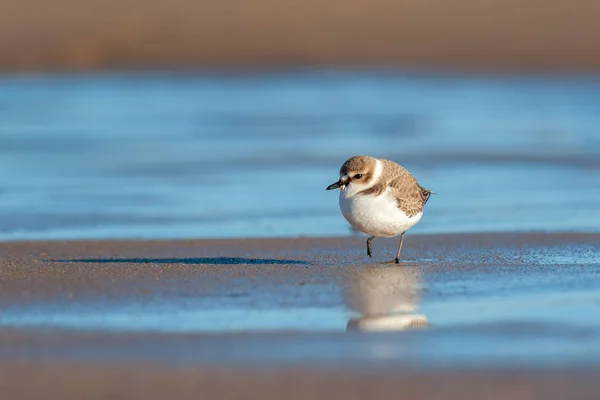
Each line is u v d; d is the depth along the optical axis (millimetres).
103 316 9398
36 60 34938
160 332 8859
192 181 19062
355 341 8547
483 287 10484
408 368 7848
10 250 13164
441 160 21156
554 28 37656
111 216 15906
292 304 9812
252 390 7430
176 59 35812
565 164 20531
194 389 7465
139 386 7543
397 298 10023
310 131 25297
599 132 24453
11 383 7629
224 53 36438
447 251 12805
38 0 38875
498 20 38531
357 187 11250
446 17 39031
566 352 8203
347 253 12766
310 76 34812
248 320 9234
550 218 15391
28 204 16922
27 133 24859
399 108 28984
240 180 19141
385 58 36281
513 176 19344
